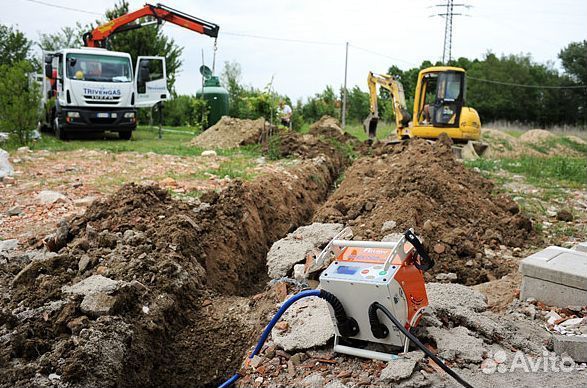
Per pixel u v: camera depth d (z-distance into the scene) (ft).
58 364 14.82
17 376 14.24
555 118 163.32
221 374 17.49
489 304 18.75
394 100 71.51
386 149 53.57
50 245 22.62
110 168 42.04
